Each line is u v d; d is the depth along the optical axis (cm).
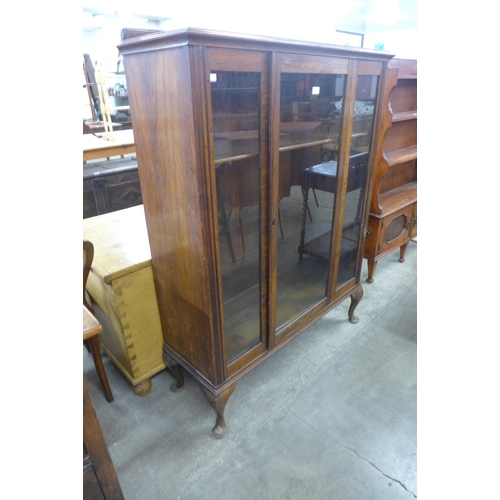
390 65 197
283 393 156
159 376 167
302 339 189
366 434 138
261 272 127
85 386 77
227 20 488
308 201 137
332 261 160
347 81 126
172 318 137
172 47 83
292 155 121
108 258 137
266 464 127
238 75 93
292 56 103
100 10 586
